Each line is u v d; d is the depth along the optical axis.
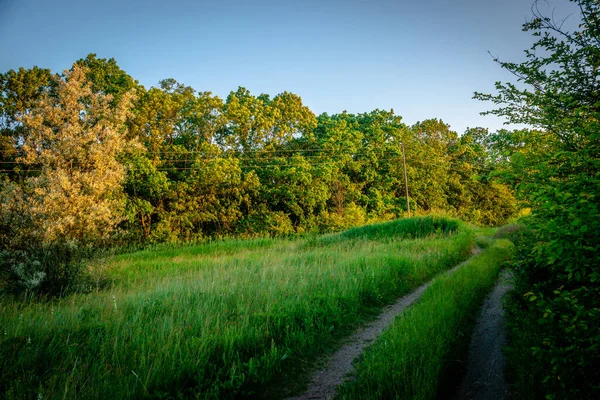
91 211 10.97
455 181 50.38
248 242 21.72
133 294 7.69
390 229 22.12
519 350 4.33
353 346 5.55
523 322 5.00
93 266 10.08
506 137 5.35
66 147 11.47
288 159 39.69
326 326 6.04
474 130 58.09
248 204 34.75
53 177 10.71
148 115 32.06
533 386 3.49
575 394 2.81
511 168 3.84
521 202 4.39
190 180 31.61
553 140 4.53
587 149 2.86
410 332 4.97
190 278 9.77
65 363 4.16
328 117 52.81
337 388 4.20
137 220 28.95
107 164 12.70
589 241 2.63
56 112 11.82
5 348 4.39
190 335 5.07
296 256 13.10
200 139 37.75
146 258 17.08
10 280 8.86
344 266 9.88
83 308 6.55
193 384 4.07
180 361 4.25
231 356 4.57
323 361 5.03
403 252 13.02
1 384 3.74
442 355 4.37
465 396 3.85
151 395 3.73
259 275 9.16
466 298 6.85
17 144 22.14
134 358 4.32
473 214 46.69
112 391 3.71
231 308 6.46
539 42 4.25
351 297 7.32
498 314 6.45
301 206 36.91
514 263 5.96
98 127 12.48
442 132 58.38
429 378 3.82
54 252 9.31
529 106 4.94
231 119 38.94
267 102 46.94
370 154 43.59
